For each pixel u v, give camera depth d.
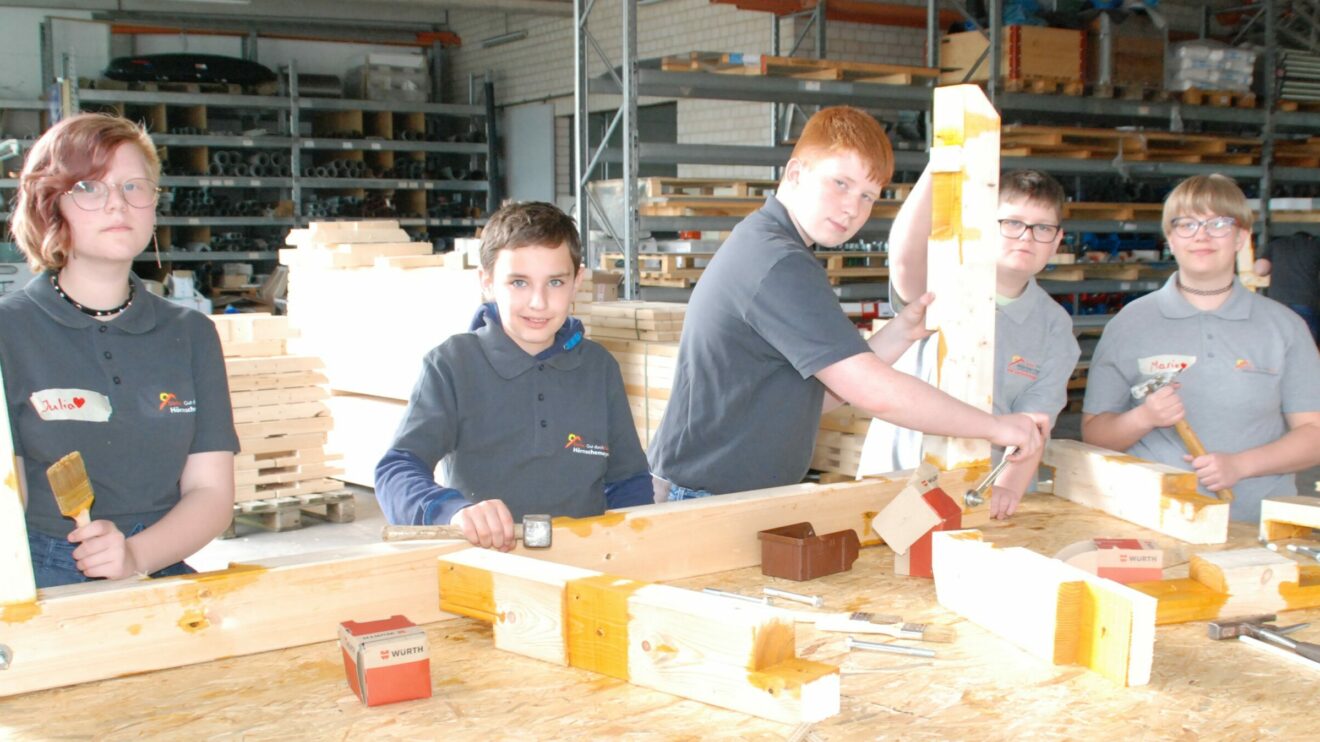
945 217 2.19
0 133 11.57
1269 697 1.41
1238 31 10.77
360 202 12.17
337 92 13.29
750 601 1.63
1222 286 2.79
